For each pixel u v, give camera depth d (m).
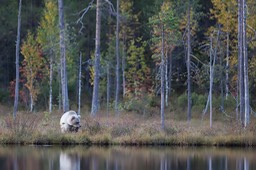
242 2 67.44
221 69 85.12
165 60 90.88
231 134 57.47
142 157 47.50
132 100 86.69
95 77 71.69
